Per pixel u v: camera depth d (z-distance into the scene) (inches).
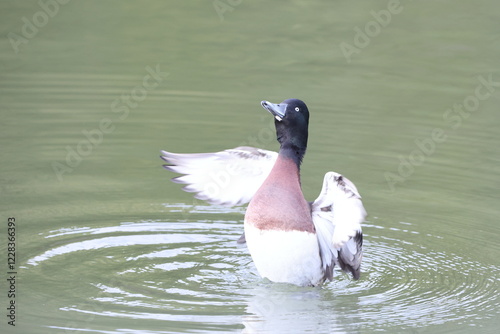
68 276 402.6
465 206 513.3
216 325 352.2
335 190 376.2
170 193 525.0
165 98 689.0
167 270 414.9
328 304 380.2
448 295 394.0
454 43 792.9
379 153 595.8
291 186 384.2
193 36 809.5
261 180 414.9
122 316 358.6
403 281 410.6
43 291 384.2
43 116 647.1
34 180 536.4
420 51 781.9
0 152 581.3
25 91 692.7
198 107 674.2
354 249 381.7
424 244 457.7
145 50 778.8
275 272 387.5
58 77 720.3
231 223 485.1
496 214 501.0
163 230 468.1
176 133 622.5
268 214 378.6
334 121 649.6
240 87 708.7
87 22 828.0
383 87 711.1
